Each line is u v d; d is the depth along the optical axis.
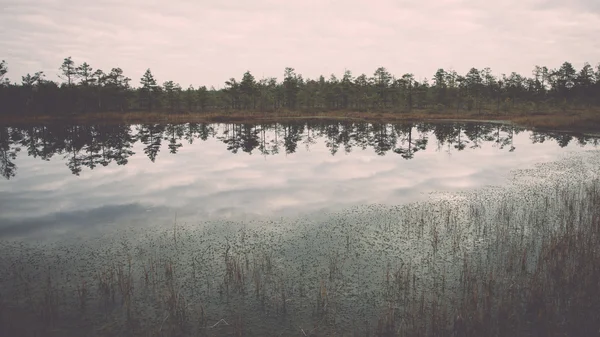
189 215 16.61
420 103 109.38
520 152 33.47
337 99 114.31
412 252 12.02
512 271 10.40
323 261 11.51
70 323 8.51
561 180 21.05
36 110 83.19
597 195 16.41
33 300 9.52
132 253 12.46
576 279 9.38
